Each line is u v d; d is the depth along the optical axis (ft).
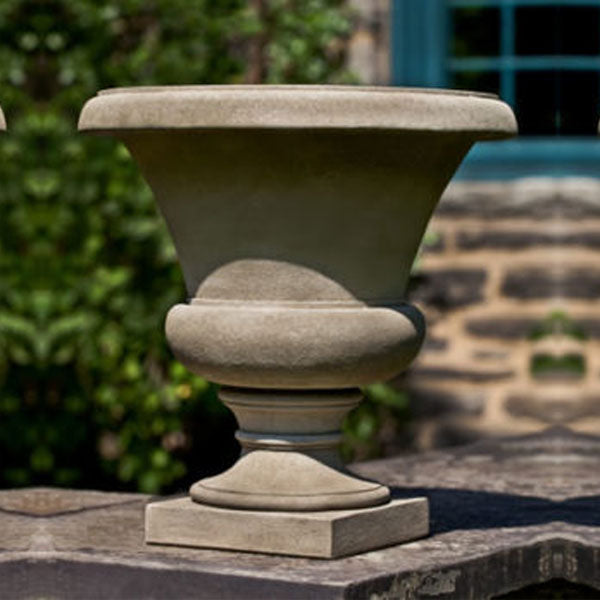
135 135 19.04
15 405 31.71
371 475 25.12
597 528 20.85
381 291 19.24
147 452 31.76
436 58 31.35
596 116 33.91
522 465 26.32
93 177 31.30
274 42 31.35
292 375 18.80
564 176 31.04
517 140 31.27
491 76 32.73
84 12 31.14
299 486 19.13
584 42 32.89
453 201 31.04
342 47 31.24
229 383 19.34
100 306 31.40
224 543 19.16
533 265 30.76
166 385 31.63
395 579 17.99
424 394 31.12
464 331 30.99
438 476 25.07
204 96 18.10
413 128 18.15
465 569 18.80
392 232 19.12
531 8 32.78
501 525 20.97
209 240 19.13
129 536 20.21
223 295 19.16
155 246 31.35
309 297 18.81
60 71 31.14
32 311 30.91
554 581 21.57
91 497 23.58
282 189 18.52
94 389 31.78
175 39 31.42
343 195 18.58
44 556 18.94
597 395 30.71
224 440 32.19
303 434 19.40
